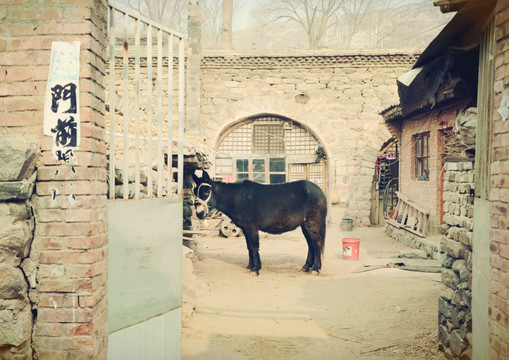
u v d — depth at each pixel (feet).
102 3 9.99
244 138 59.00
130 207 10.82
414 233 37.37
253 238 28.99
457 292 13.52
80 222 9.14
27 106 9.29
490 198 10.46
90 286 9.14
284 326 17.22
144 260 11.31
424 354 14.32
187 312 18.19
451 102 32.83
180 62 12.82
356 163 55.67
